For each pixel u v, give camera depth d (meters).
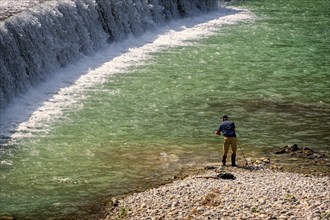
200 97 47.75
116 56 58.12
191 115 44.00
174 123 42.47
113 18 62.16
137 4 66.88
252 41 64.69
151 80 51.38
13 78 45.41
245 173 34.00
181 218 27.69
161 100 46.88
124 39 63.47
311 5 83.19
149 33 67.50
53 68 51.12
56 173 34.78
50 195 32.34
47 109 44.28
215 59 57.94
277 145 39.03
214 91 49.12
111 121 42.47
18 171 34.97
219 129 35.41
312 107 46.00
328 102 47.09
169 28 70.25
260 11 79.75
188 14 75.88
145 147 38.44
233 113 44.50
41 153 37.28
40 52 49.47
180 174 34.59
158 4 71.62
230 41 64.56
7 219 29.78
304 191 30.09
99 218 29.86
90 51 57.28
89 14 58.38
